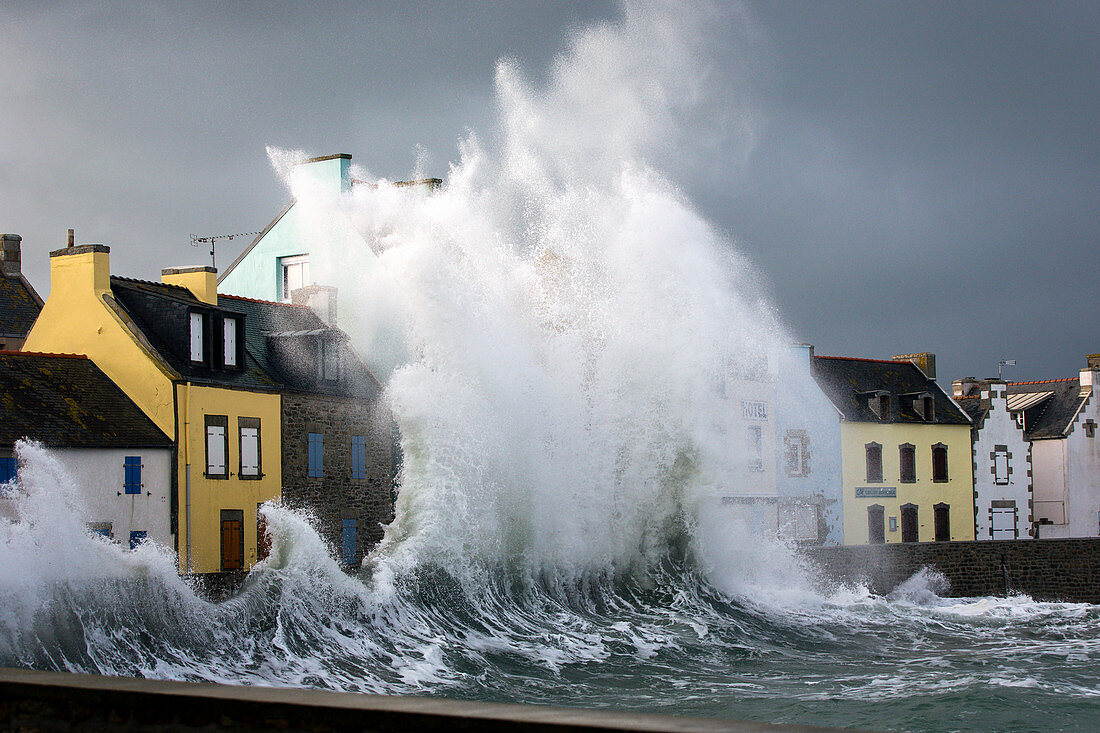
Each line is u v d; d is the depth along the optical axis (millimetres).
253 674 21594
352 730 9875
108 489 32844
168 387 34719
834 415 54938
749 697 24266
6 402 32219
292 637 23500
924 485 58969
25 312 43969
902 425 58125
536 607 30672
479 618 28516
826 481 53969
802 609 36750
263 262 46938
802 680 26469
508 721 9211
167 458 34312
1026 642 34688
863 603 41188
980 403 62844
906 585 45719
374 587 26656
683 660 27781
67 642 19828
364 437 40938
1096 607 46188
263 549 36812
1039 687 26547
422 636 26109
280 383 38219
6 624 19344
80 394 34312
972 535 60812
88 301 36406
